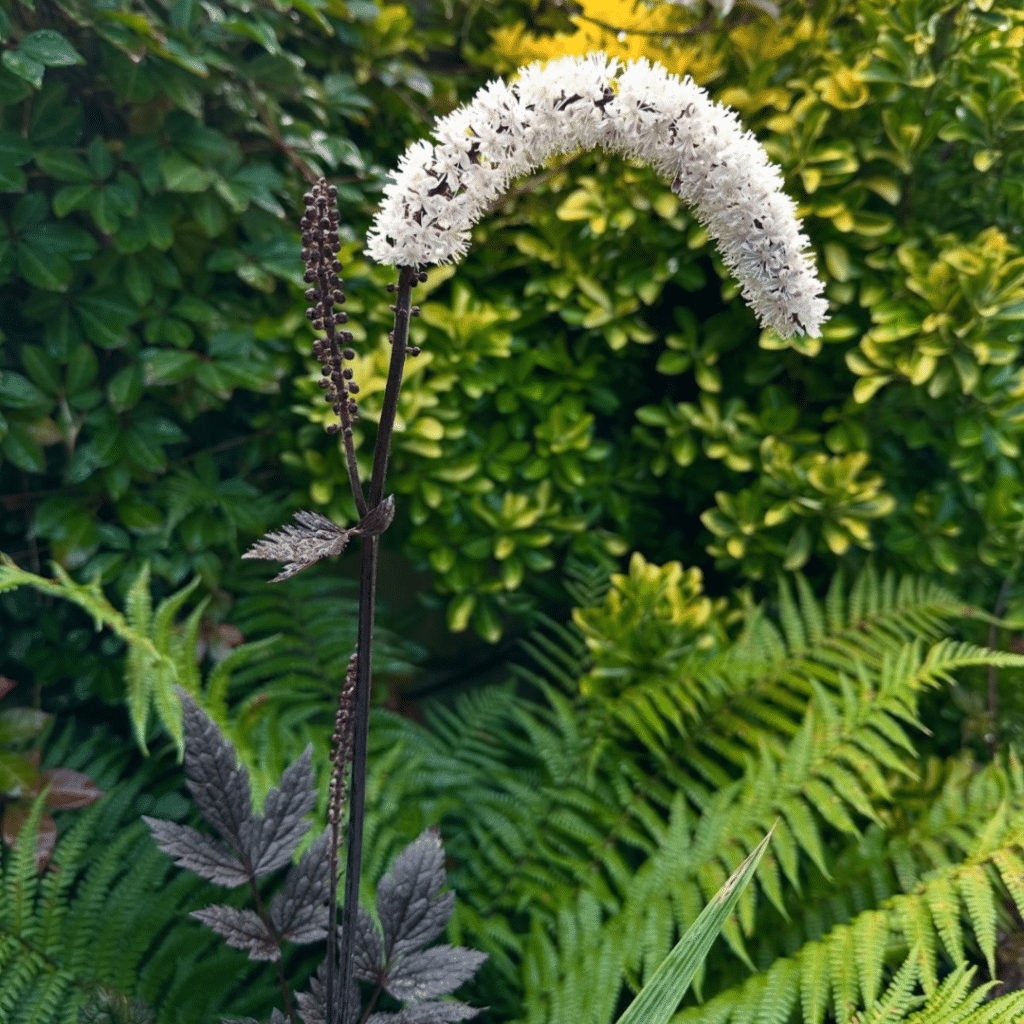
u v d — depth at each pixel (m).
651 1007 0.84
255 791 1.13
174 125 1.30
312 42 1.52
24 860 1.08
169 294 1.38
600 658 1.38
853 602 1.41
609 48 1.49
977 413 1.42
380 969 0.91
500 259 1.56
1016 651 1.45
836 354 1.50
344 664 1.44
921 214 1.48
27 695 1.41
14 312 1.32
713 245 1.48
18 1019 1.03
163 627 1.13
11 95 1.17
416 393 1.41
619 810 1.28
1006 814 1.14
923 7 1.31
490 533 1.54
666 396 1.58
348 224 1.54
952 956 1.03
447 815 1.38
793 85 1.41
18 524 1.37
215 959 1.11
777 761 1.27
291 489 1.59
